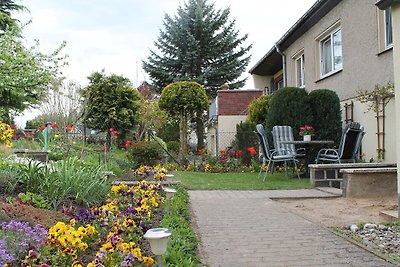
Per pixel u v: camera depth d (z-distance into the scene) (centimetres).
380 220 501
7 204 425
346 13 1030
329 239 414
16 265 270
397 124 500
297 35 1394
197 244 390
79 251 297
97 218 392
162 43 2934
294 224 483
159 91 2895
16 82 1405
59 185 514
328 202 647
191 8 2886
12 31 1445
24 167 572
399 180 493
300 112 1016
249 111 1487
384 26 869
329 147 993
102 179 612
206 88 2872
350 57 1014
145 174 908
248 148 1254
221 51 2895
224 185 844
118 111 1628
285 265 335
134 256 254
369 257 353
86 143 1445
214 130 1942
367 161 930
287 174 1000
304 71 1361
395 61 504
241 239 418
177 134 2238
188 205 608
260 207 596
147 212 428
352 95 1008
